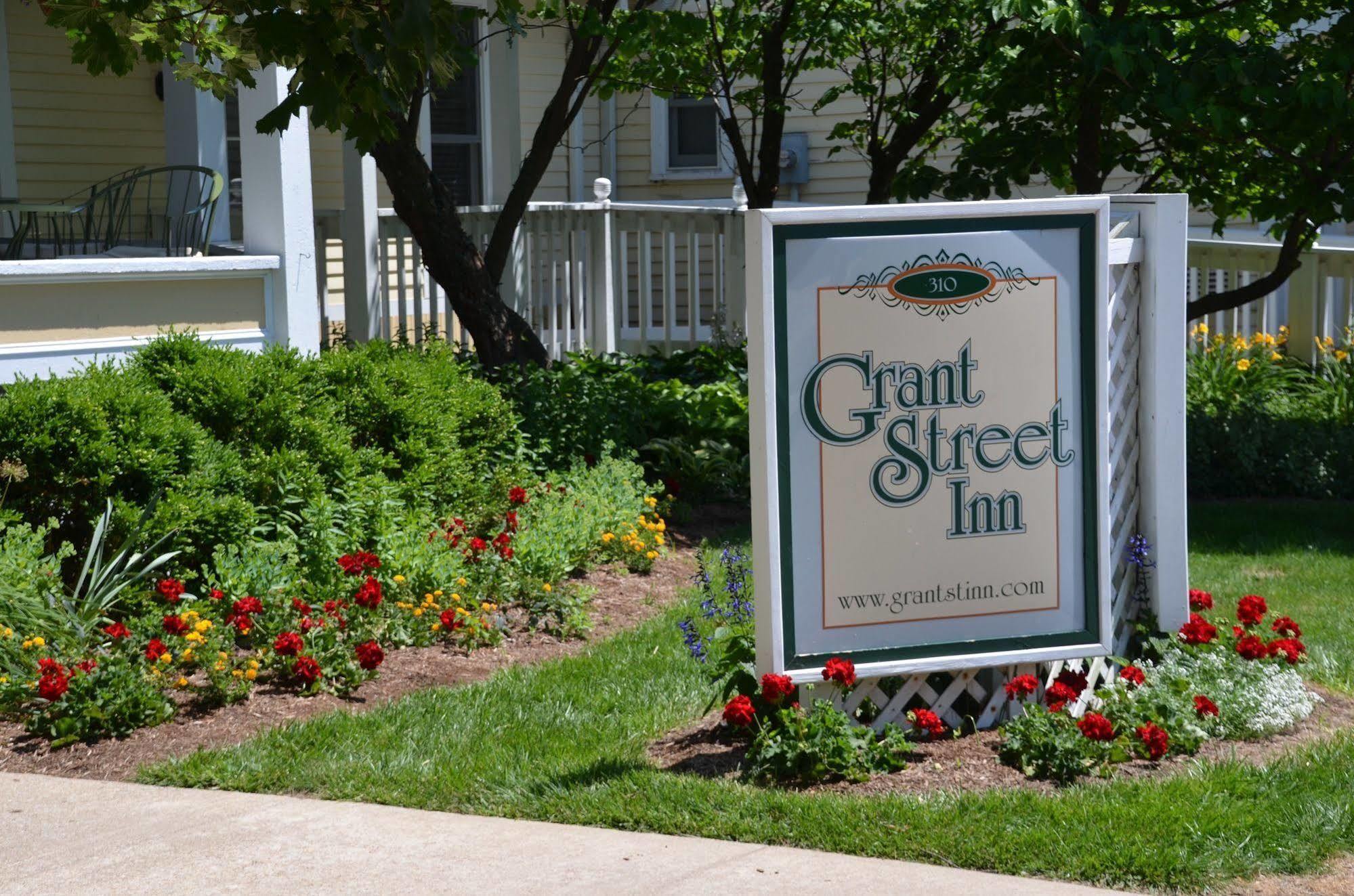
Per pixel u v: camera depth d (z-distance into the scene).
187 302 8.45
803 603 4.88
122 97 12.53
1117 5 9.60
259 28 4.95
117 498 6.44
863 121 12.35
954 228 4.90
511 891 3.75
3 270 7.53
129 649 5.65
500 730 5.26
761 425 4.72
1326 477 10.46
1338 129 9.05
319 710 5.54
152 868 3.93
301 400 7.55
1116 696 5.09
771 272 4.68
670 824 4.27
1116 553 5.74
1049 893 3.74
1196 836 4.06
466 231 12.52
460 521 7.79
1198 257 13.76
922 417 4.94
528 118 15.77
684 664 6.14
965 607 5.03
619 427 9.80
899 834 4.12
